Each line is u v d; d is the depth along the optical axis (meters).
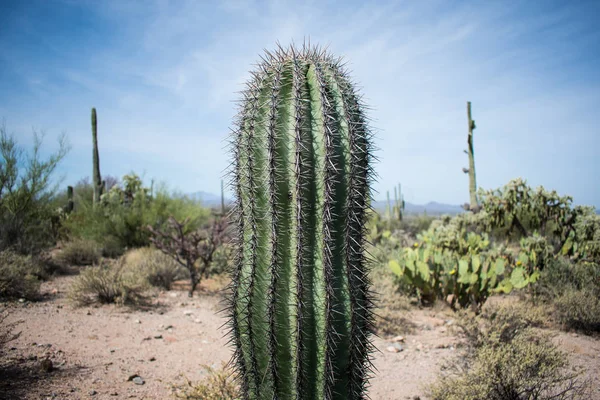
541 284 6.95
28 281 7.26
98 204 13.95
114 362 4.55
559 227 9.81
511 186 10.70
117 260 10.73
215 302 7.47
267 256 2.53
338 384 2.54
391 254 9.51
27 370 4.13
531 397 3.53
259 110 2.63
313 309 2.48
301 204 2.46
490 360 3.62
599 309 5.49
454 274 6.72
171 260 9.42
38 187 10.65
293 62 2.72
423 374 4.47
